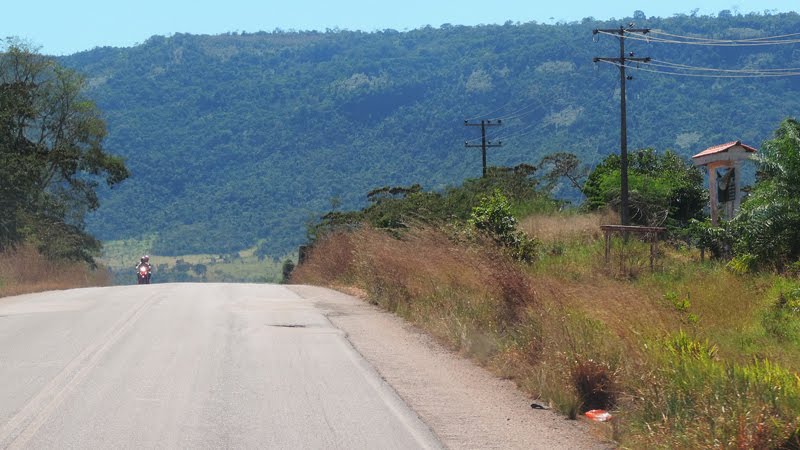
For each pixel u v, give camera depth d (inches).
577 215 1667.1
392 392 510.6
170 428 419.5
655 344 505.4
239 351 649.0
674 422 395.9
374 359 622.2
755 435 358.6
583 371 482.0
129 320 833.5
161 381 532.4
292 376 553.9
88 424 425.4
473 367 599.8
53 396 487.8
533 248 1123.3
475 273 775.1
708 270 977.5
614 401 476.4
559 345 529.0
